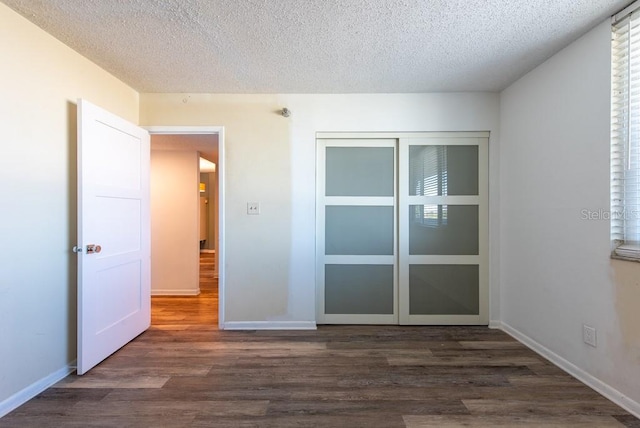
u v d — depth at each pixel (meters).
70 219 2.27
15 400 1.86
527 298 2.72
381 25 1.99
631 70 1.86
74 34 2.09
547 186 2.46
